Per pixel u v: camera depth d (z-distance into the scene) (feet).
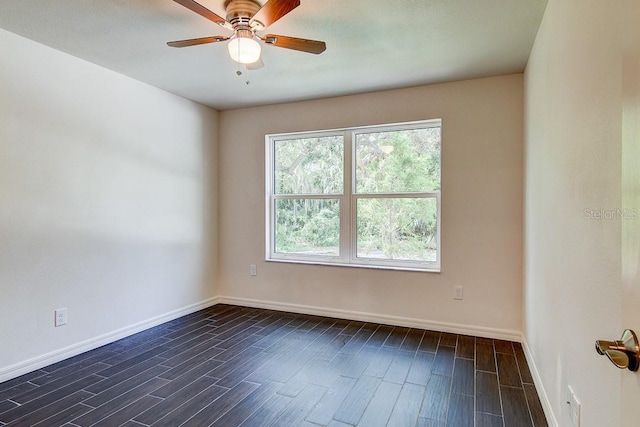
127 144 10.83
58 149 9.06
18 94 8.27
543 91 7.33
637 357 2.34
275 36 6.86
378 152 12.50
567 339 5.45
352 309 12.55
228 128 14.35
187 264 13.10
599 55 4.18
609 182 3.88
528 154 9.25
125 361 9.14
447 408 7.05
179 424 6.51
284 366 8.89
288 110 13.38
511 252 10.55
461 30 8.00
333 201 13.16
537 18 7.45
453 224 11.16
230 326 11.85
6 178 8.07
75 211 9.46
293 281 13.44
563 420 5.66
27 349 8.47
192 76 10.80
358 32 8.10
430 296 11.49
